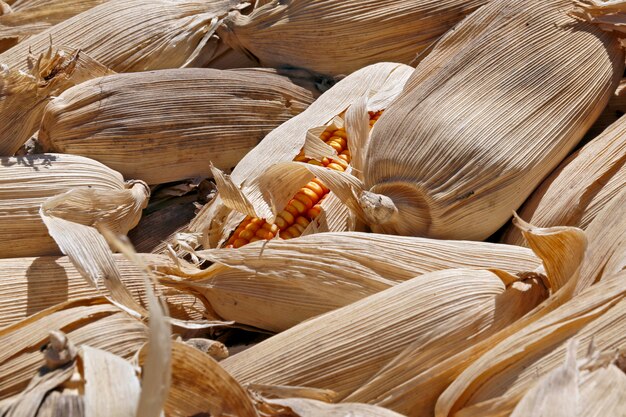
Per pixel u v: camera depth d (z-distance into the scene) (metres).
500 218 1.08
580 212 1.07
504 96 1.08
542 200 1.08
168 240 1.14
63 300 1.05
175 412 0.95
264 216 1.08
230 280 1.05
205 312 1.07
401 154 1.07
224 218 1.10
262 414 0.95
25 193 1.08
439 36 1.21
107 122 1.12
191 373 0.94
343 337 0.98
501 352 0.95
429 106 1.08
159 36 1.20
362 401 0.97
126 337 0.99
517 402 0.94
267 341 0.99
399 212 1.07
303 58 1.21
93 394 0.90
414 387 0.97
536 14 1.11
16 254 1.08
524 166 1.07
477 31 1.12
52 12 1.25
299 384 0.98
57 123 1.11
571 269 0.98
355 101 1.13
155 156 1.13
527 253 1.05
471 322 0.98
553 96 1.09
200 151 1.15
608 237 1.01
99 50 1.19
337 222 1.10
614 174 1.08
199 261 1.10
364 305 0.99
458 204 1.06
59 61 1.12
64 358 0.91
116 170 1.13
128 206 1.10
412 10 1.20
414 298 0.99
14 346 0.98
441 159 1.06
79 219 1.08
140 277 1.06
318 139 1.10
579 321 0.95
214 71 1.17
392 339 0.98
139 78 1.14
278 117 1.18
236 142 1.16
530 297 1.00
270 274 1.04
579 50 1.11
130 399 0.90
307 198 1.11
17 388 0.97
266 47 1.22
